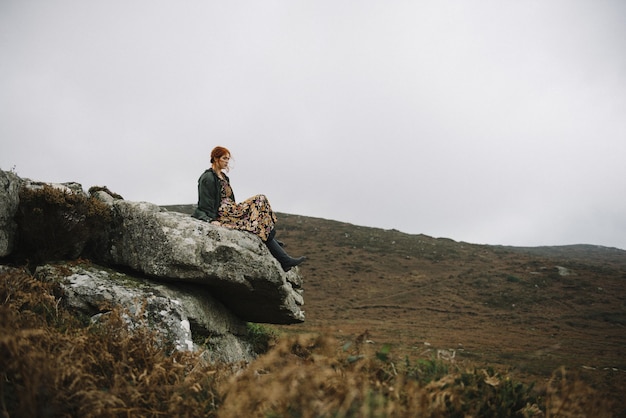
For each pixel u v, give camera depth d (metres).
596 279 34.53
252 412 3.61
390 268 38.06
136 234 8.03
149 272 7.81
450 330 20.78
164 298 6.78
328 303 27.89
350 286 32.66
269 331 11.40
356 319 23.41
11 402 3.75
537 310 26.94
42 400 3.66
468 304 28.44
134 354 4.85
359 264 38.62
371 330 19.62
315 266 37.44
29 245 7.62
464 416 3.94
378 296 30.31
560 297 29.92
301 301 11.33
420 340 17.20
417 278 35.38
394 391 3.79
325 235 48.06
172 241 7.77
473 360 12.70
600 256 61.16
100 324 5.77
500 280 34.38
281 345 4.31
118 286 7.17
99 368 4.58
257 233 8.63
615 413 6.23
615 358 14.72
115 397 3.81
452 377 4.16
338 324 21.30
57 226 7.52
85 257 8.24
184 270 7.80
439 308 27.16
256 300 8.92
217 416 3.85
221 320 8.76
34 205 7.36
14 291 5.97
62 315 6.06
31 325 4.86
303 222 53.78
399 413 3.44
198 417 4.01
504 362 12.50
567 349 16.42
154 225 7.93
